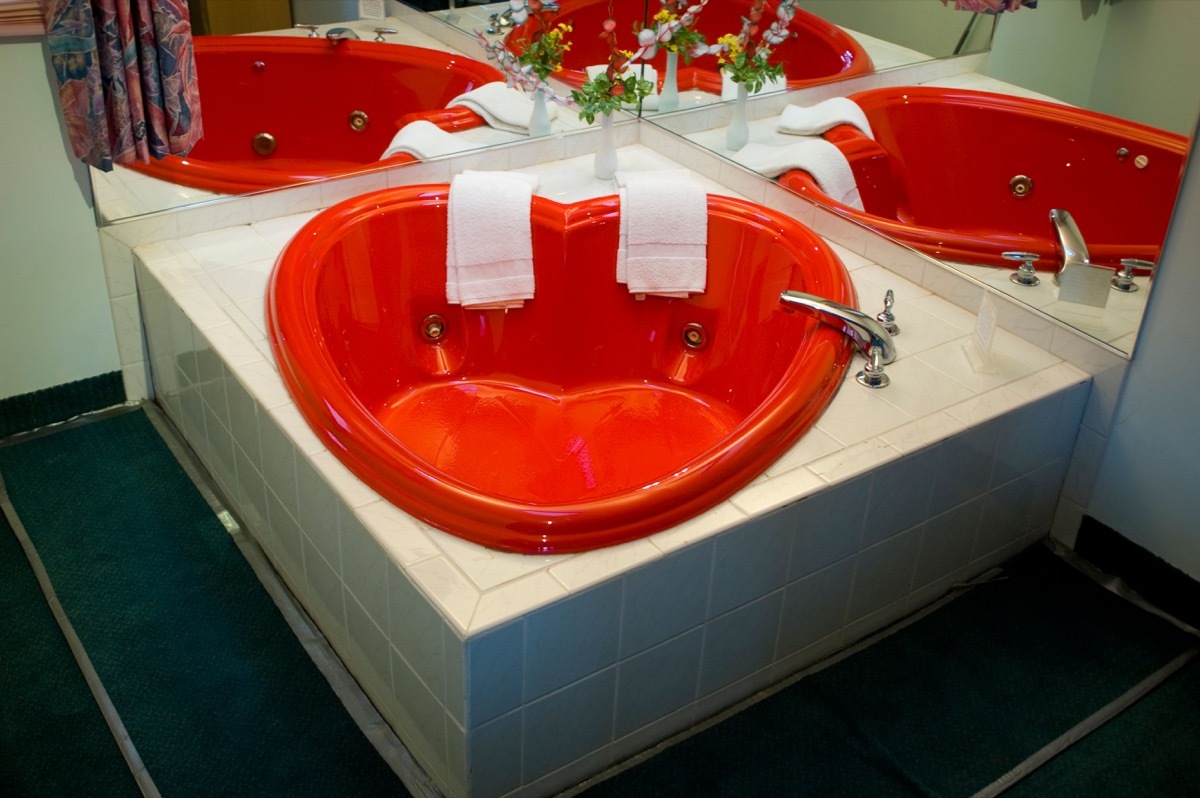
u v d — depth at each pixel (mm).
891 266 2486
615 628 1714
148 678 1992
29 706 1929
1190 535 2162
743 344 2471
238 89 2479
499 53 2709
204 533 2326
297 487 1950
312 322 2117
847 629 2119
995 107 2252
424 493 1742
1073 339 2211
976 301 2338
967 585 2297
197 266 2385
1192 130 1958
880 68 2418
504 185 2482
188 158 2439
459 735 1659
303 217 2596
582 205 2494
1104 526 2311
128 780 1813
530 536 1688
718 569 1792
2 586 2170
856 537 1979
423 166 2699
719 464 1809
